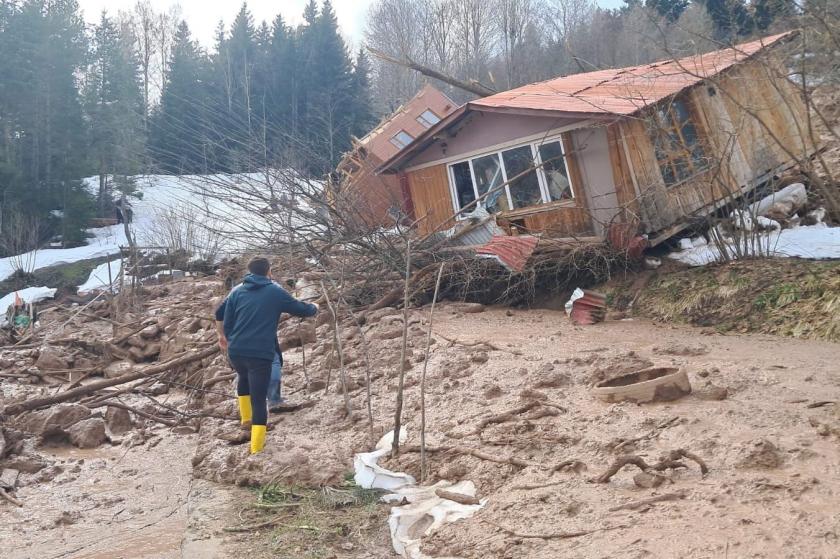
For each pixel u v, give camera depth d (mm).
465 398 7812
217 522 6160
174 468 7957
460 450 6484
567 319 12539
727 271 12062
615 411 6590
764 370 7582
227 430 8281
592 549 4531
